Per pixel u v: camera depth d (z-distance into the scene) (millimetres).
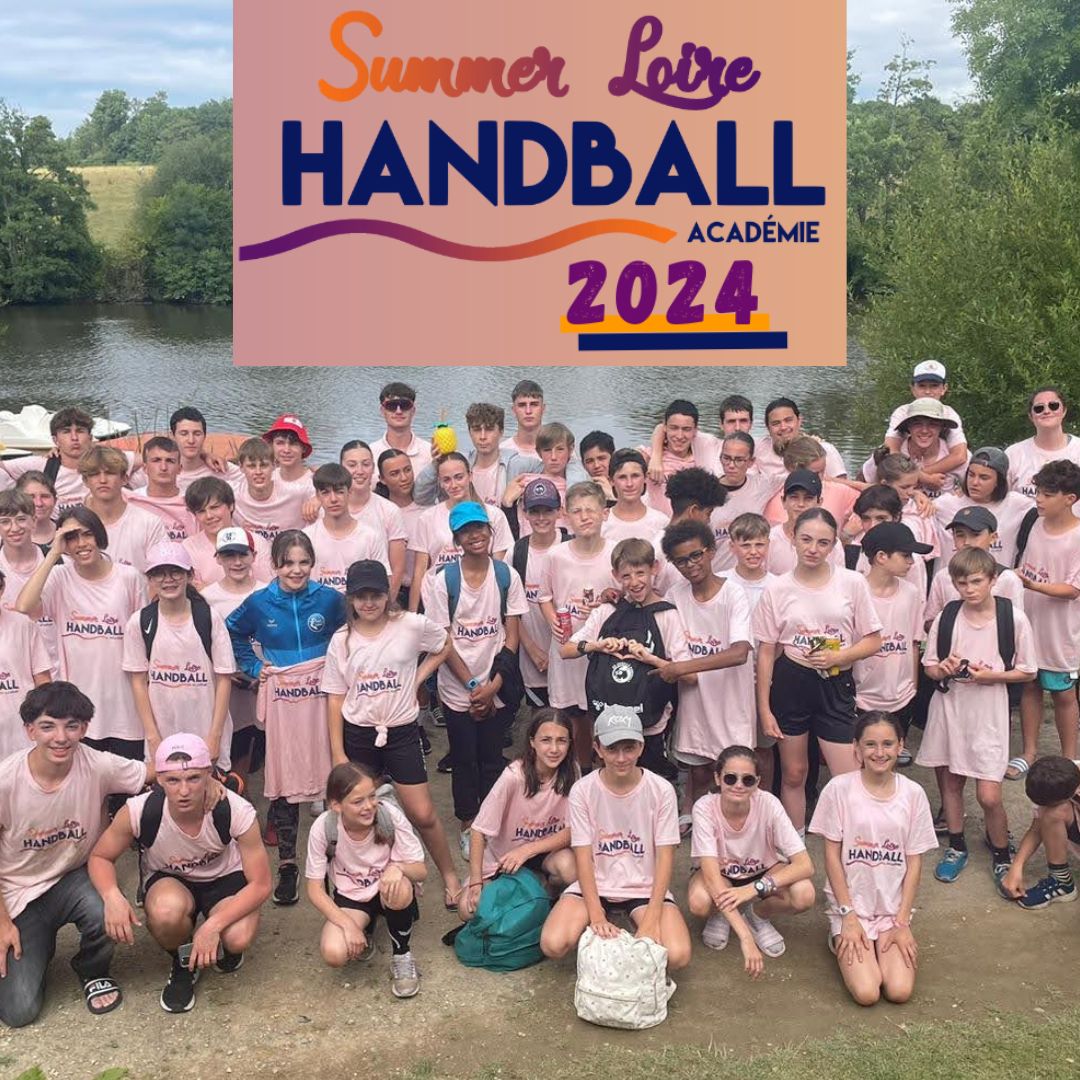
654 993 4855
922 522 7332
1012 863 5934
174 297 67250
